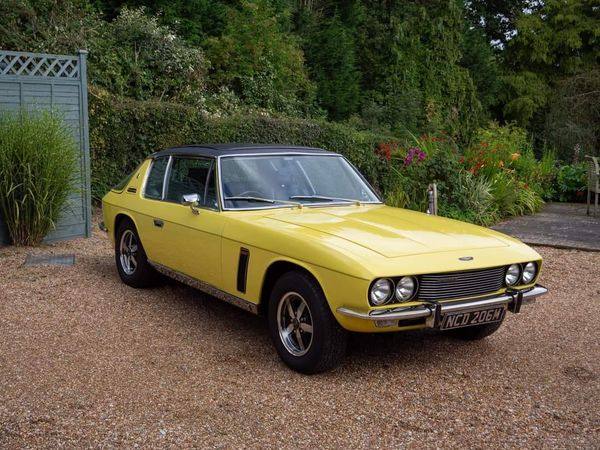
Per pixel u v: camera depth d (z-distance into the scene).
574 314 6.24
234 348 4.99
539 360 4.94
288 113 18.27
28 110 8.34
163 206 5.94
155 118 11.48
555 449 3.57
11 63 8.23
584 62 35.34
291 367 4.56
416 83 25.11
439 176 11.58
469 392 4.30
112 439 3.55
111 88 13.29
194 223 5.37
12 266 7.37
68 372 4.46
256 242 4.70
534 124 35.28
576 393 4.33
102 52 13.50
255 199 5.29
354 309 4.10
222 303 6.17
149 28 14.68
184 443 3.53
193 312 5.88
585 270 8.18
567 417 3.96
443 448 3.55
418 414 3.96
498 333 5.58
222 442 3.55
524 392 4.33
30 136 7.97
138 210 6.28
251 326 5.53
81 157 8.95
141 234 6.27
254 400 4.08
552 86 35.75
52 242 8.70
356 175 6.04
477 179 12.51
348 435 3.67
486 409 4.05
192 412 3.89
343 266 4.11
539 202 14.21
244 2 18.81
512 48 36.16
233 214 5.12
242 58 17.58
